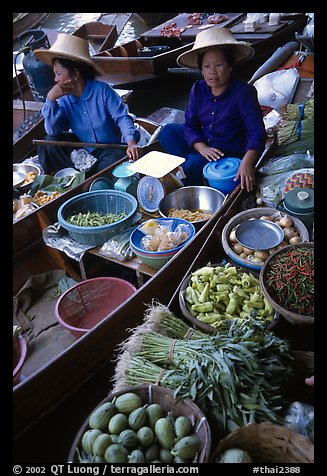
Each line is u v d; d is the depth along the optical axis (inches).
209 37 116.7
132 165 118.6
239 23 250.4
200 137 133.4
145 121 164.2
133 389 62.3
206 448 55.0
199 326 76.2
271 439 56.8
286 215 97.2
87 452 56.7
